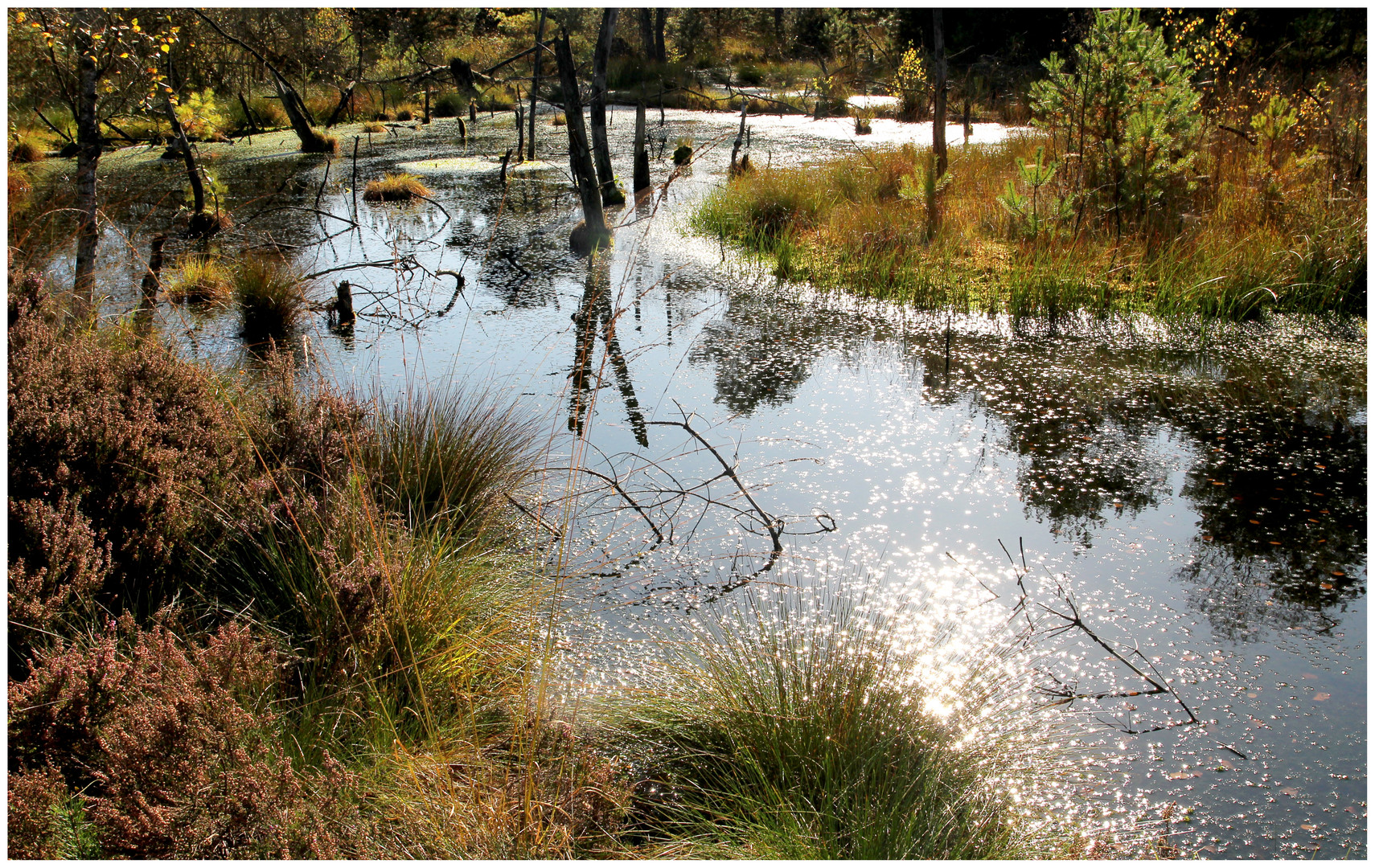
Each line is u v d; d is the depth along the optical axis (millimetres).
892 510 3965
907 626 3111
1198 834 2197
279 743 2191
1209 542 3598
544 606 3219
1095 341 6301
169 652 2186
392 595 2715
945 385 5516
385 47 26625
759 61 29734
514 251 9812
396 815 2111
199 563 3045
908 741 2363
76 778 2029
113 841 1764
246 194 12773
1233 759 2457
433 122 23047
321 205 12234
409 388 4332
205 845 1788
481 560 3410
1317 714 2619
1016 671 2852
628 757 2475
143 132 17312
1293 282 6672
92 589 2561
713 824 2203
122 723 1958
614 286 8352
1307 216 7242
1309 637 2979
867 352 6230
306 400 4062
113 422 3025
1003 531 3746
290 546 3080
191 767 1860
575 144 9750
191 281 7543
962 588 3346
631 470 4352
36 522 2506
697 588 3391
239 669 2258
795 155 15594
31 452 2832
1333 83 10375
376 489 3674
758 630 3074
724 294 7938
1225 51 11461
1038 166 7852
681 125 20891
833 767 2318
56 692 2006
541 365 6098
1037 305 6891
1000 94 20844
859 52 28453
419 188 12953
